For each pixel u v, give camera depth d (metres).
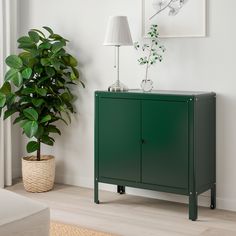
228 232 4.51
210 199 5.04
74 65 5.51
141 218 4.79
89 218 4.79
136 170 4.94
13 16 5.75
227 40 4.90
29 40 5.41
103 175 5.09
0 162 5.60
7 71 5.39
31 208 3.57
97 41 5.47
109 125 5.03
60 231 4.51
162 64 5.16
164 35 5.12
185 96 4.68
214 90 4.97
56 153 5.77
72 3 5.57
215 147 4.99
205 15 4.95
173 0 5.06
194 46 5.02
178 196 5.16
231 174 4.95
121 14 5.32
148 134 4.86
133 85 5.33
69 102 5.58
